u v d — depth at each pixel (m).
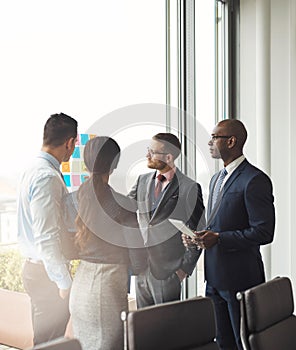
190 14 4.21
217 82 4.82
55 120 2.60
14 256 2.61
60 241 2.51
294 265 4.69
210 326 2.04
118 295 2.49
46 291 2.61
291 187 4.68
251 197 3.11
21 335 2.68
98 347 2.48
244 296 2.17
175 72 4.07
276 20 4.74
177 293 2.91
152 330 1.85
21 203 2.56
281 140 4.75
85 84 3.11
